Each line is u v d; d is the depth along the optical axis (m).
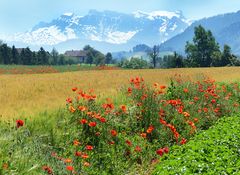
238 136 12.16
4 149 7.50
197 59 132.00
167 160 9.45
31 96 17.47
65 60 175.50
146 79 33.16
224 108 18.88
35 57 144.25
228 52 129.25
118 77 36.72
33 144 9.02
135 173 10.62
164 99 16.38
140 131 13.13
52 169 8.13
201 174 8.26
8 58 135.75
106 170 10.10
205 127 16.31
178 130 13.97
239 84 32.34
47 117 11.24
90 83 27.12
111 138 11.48
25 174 7.16
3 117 10.82
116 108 13.83
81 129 11.10
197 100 17.64
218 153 10.06
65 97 17.41
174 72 53.41
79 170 8.94
